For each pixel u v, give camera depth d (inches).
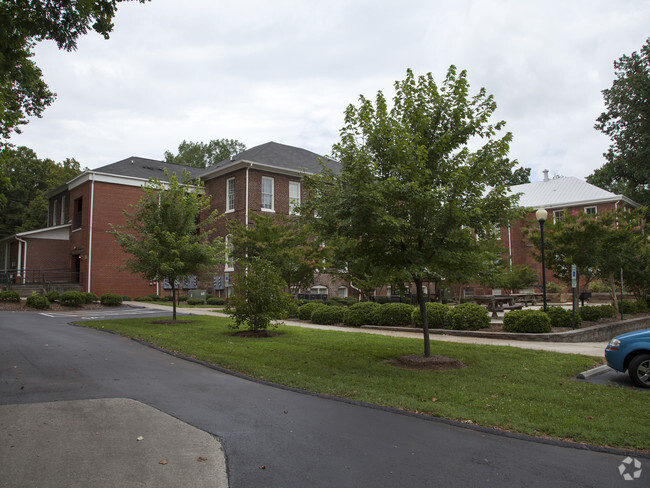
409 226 320.5
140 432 202.8
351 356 392.5
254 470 165.6
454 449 189.9
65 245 1231.5
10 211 1915.6
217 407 244.5
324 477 160.7
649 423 220.4
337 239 355.3
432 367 347.3
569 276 669.3
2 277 1180.5
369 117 344.8
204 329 555.8
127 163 1277.1
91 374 318.0
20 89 676.1
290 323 680.4
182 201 647.1
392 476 162.6
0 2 295.1
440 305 591.8
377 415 235.1
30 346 429.7
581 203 1449.3
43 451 178.9
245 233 860.6
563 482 159.5
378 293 1003.3
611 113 1604.3
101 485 150.8
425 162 327.9
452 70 339.6
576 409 243.6
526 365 351.3
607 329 577.0
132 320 654.5
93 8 311.7
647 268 757.9
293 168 1170.6
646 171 1513.3
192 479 156.9
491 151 338.6
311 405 251.9
